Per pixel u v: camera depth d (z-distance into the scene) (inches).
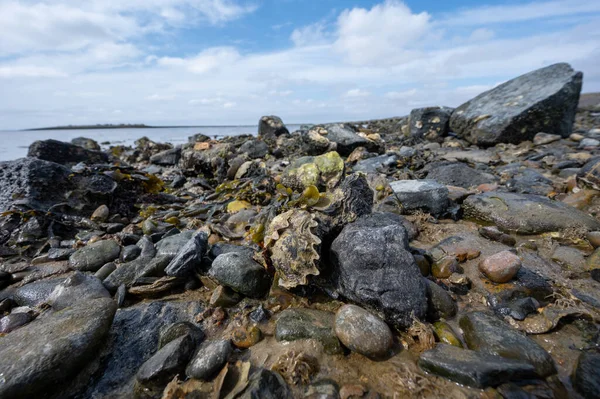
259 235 137.6
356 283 100.9
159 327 102.7
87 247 149.3
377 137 426.0
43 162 212.1
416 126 526.0
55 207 191.9
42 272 139.5
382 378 78.7
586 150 327.0
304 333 91.0
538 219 151.6
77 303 109.4
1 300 122.0
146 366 82.4
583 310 95.4
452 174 247.8
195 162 376.8
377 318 90.7
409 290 96.9
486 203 171.2
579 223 144.6
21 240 165.6
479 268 118.7
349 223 125.0
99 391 81.4
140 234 179.0
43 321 93.2
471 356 79.7
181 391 76.9
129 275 127.2
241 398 71.4
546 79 434.0
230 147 382.3
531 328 93.4
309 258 105.6
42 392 77.9
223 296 111.2
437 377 77.7
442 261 122.0
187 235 152.6
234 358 88.0
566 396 72.3
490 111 437.4
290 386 77.6
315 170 235.8
